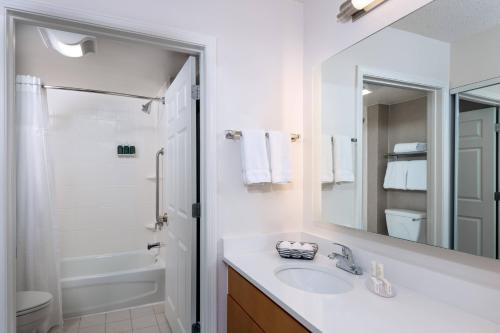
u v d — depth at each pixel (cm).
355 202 145
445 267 105
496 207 90
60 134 305
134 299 270
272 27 178
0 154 117
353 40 148
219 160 162
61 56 227
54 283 235
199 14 157
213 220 160
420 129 115
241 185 168
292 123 183
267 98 175
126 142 333
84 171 315
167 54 223
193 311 172
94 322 242
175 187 211
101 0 136
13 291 122
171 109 225
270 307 114
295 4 186
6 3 119
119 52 219
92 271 312
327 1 165
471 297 96
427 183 112
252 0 172
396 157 124
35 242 230
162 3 148
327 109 165
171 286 221
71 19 130
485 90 94
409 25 119
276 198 178
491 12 93
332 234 161
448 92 105
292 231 181
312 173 176
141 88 312
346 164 151
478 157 95
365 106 140
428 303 104
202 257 163
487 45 94
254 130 163
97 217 320
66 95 307
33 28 181
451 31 104
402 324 89
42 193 234
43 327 218
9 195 121
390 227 126
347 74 151
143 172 341
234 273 149
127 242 333
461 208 100
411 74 118
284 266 145
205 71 160
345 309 98
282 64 181
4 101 118
